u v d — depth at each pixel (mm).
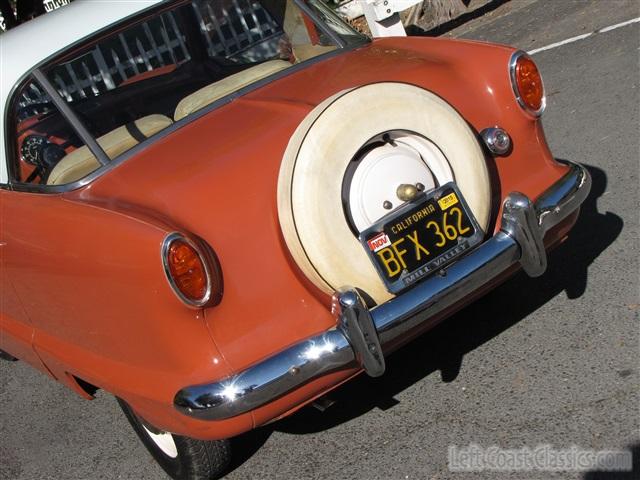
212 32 4125
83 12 4086
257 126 3434
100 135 3762
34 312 3789
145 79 3949
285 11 4250
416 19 10539
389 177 3135
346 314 3002
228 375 3016
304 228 3037
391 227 3137
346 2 10750
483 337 4062
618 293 4020
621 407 3312
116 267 3068
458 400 3699
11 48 3977
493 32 9305
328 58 4051
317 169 3051
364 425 3771
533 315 4082
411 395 3852
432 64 3693
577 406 3402
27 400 5082
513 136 3611
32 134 3836
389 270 3121
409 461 3439
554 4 9500
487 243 3322
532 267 3395
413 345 4211
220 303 3039
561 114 6301
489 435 3420
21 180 3850
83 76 3893
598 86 6574
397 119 3180
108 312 3203
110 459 4238
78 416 4730
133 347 3205
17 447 4605
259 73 4035
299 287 3115
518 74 3602
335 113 3104
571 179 3650
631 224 4551
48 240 3387
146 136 3756
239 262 3088
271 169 3246
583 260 4375
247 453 3867
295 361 3016
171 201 3193
